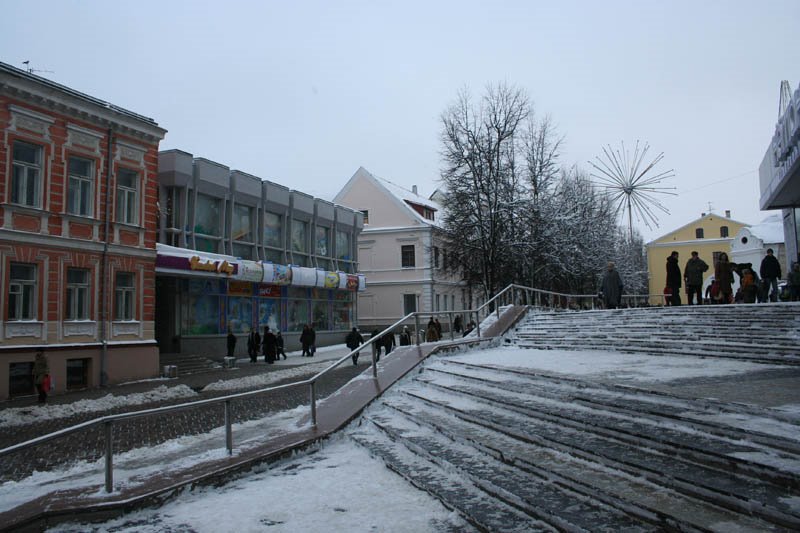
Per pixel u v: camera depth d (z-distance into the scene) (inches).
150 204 937.5
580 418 257.0
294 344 1373.0
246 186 1221.1
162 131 955.3
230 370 987.3
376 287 1977.1
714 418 227.1
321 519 213.8
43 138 785.6
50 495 239.5
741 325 468.1
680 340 467.2
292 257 1385.3
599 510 184.5
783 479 169.2
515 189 1371.8
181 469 267.4
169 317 1068.5
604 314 628.4
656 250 2741.1
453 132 1366.9
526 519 191.2
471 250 1363.2
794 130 540.7
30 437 461.7
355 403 383.6
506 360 463.5
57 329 787.4
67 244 805.2
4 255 733.3
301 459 305.4
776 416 218.8
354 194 2044.8
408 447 291.6
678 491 181.9
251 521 216.5
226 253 1180.5
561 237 1391.5
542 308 773.3
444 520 203.6
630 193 1130.7
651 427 233.5
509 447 249.1
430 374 456.1
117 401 630.5
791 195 728.3
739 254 1968.5
